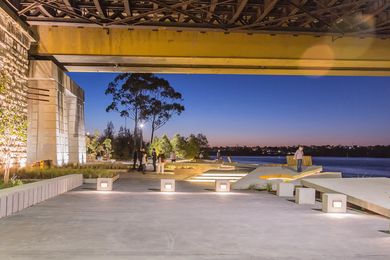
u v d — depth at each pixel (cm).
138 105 7169
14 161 2561
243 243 984
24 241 980
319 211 1506
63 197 1850
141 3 3062
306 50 3431
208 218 1327
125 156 7750
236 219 1317
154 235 1059
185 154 7362
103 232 1089
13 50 2681
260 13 2936
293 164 3462
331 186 1827
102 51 3256
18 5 2814
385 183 1931
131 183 2672
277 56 3403
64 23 2972
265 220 1304
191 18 2945
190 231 1115
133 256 852
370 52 3488
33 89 3139
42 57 3303
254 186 2408
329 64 3675
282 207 1602
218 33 3353
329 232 1127
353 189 1742
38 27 3200
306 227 1195
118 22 2989
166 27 3083
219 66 3838
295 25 3269
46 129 3147
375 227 1204
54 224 1195
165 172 3766
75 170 2745
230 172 3628
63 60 3475
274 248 938
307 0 2830
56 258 830
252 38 3384
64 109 3516
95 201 1720
